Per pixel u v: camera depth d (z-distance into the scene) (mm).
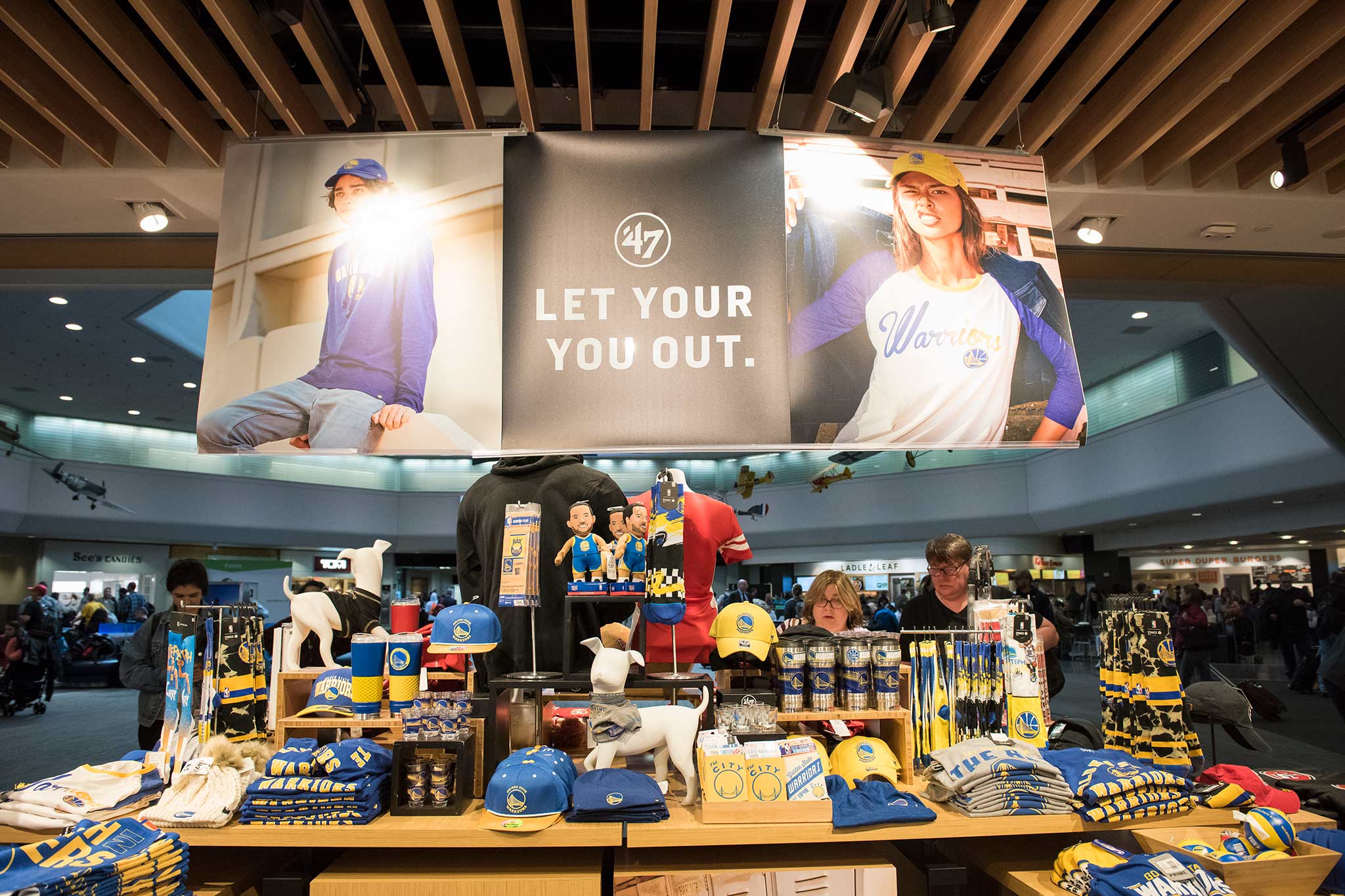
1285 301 5242
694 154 2824
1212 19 2377
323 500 19984
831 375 2701
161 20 2373
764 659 2328
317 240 2752
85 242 3834
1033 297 2793
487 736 2191
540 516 2346
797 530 20141
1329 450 10398
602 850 2160
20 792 2127
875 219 2816
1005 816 2084
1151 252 4066
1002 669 2432
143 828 1880
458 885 1961
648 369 2682
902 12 2662
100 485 16703
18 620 9922
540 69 3316
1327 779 2633
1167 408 13570
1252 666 13430
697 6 3008
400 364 2674
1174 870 1869
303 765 2021
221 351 2664
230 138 3148
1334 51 2691
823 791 2016
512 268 2744
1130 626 2469
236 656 2320
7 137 3139
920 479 18688
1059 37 2455
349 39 3004
